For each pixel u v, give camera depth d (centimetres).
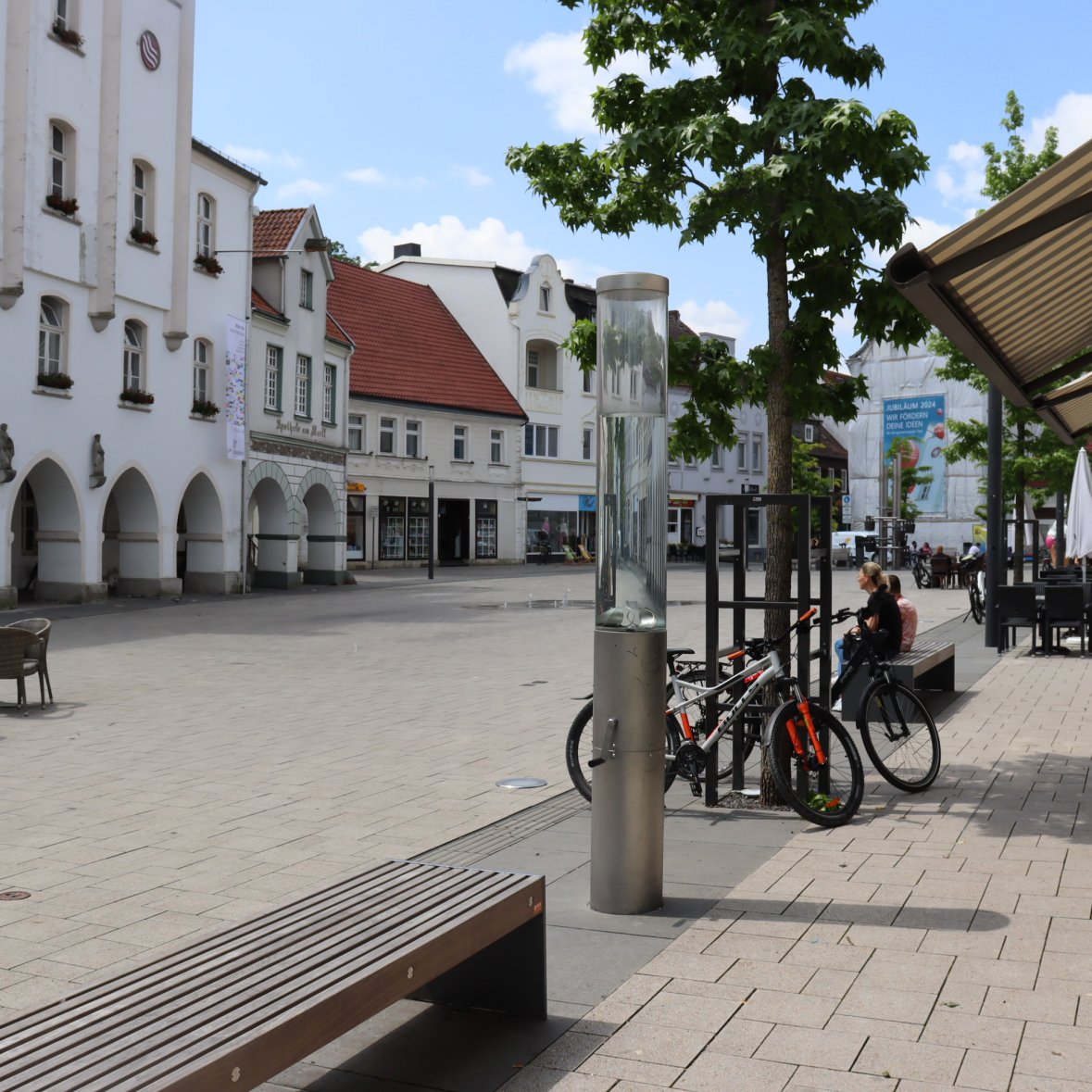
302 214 3775
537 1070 398
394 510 5231
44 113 2547
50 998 468
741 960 495
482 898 418
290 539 3634
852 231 792
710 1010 443
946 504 6356
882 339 838
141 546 3044
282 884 623
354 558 5053
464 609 2800
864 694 834
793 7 818
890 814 764
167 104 2962
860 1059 398
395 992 353
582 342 904
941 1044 408
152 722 1165
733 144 804
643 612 561
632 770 558
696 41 857
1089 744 1017
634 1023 433
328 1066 406
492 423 5700
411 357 5481
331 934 381
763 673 807
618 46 899
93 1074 278
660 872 569
